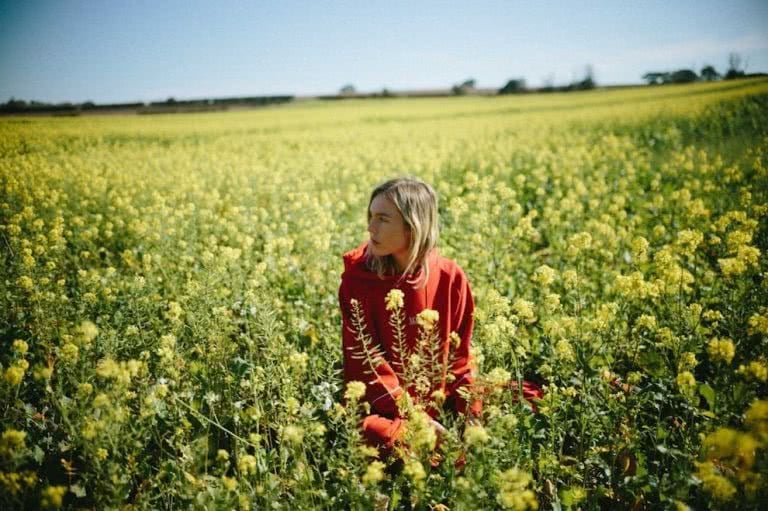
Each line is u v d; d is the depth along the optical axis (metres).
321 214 5.83
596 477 2.44
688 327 2.83
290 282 4.58
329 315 3.98
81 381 2.52
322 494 2.04
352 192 7.80
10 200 7.02
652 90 40.72
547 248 5.96
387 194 2.52
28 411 2.56
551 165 10.59
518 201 8.14
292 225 6.52
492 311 2.74
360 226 6.12
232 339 3.66
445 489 2.05
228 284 4.01
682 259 4.38
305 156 14.05
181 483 2.13
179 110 47.22
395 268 2.71
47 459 2.45
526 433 2.40
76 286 4.59
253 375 2.64
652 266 4.28
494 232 4.82
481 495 1.82
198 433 2.53
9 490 1.79
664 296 3.37
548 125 20.17
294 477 2.18
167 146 18.42
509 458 2.10
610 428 2.42
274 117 34.03
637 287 2.86
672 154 11.26
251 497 2.04
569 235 5.57
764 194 6.20
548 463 2.27
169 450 2.54
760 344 2.55
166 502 2.15
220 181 9.55
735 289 3.03
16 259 4.31
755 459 1.84
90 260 5.50
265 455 2.29
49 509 1.78
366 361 2.64
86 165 11.96
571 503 2.11
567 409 2.53
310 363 3.20
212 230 6.34
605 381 2.56
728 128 14.94
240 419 2.60
